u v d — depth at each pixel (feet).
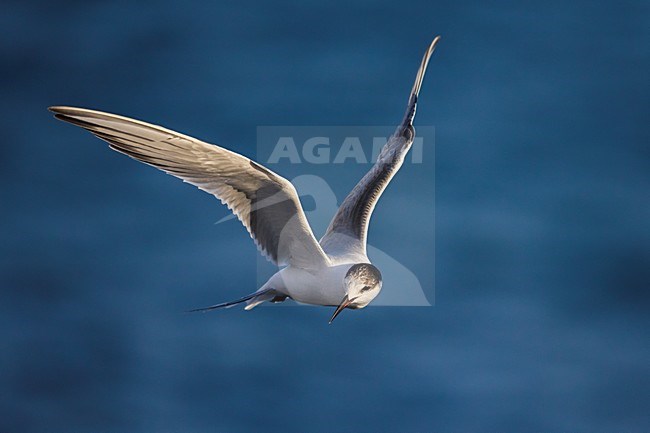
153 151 32.40
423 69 44.98
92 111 30.76
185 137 31.65
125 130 31.40
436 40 44.34
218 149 32.04
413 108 44.47
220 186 33.71
